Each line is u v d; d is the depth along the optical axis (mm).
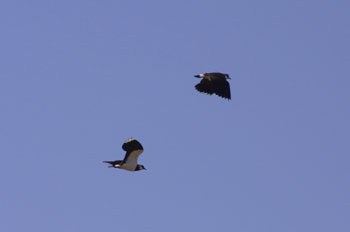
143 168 64312
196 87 62188
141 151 62531
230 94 62031
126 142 62625
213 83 62000
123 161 62531
